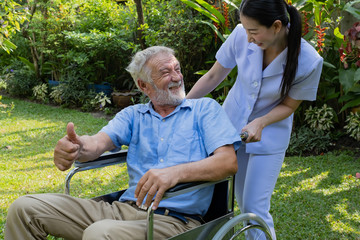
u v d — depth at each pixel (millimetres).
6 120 6047
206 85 2246
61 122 5867
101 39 6449
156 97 1874
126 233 1519
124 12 7027
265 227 1811
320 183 3322
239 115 2061
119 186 3449
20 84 7746
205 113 1845
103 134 1878
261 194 1961
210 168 1622
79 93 6883
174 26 5270
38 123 5836
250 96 1976
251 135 1792
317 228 2600
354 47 3951
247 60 1956
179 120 1870
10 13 4117
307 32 4109
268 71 1868
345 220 2689
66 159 1690
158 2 6695
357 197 3020
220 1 5090
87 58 6605
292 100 1904
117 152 1908
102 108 6648
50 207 1649
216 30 4383
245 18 1654
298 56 1790
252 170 1973
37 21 7141
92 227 1521
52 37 6957
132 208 1761
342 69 4137
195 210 1748
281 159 1995
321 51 4062
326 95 4488
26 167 3980
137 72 1886
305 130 4383
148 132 1902
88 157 1792
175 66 1872
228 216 1731
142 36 5832
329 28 4520
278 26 1654
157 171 1532
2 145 4750
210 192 1796
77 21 7195
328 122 4309
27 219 1602
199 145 1819
